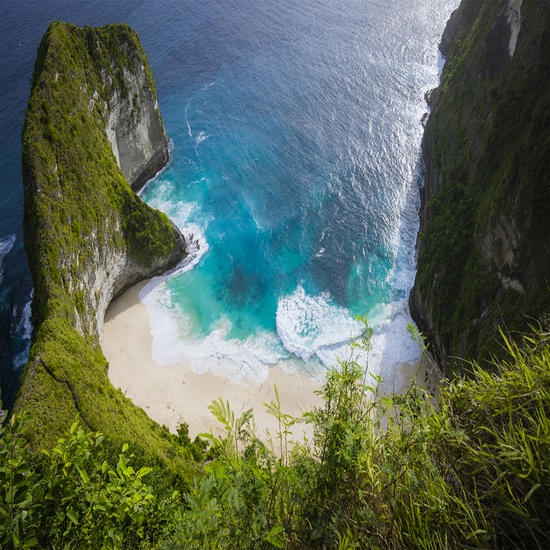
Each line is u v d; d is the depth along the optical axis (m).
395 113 100.50
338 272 76.44
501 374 8.00
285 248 80.00
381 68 110.75
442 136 78.31
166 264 76.38
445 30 111.94
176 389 61.41
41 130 62.41
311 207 85.75
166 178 92.38
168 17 129.75
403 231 81.75
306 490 7.56
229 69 114.12
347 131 97.88
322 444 8.12
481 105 68.12
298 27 123.69
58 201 61.06
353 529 6.93
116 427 45.66
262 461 7.87
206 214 85.69
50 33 69.88
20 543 8.86
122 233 72.38
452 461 7.29
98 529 9.77
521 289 49.28
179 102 107.06
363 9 127.50
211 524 6.77
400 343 65.81
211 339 67.50
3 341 68.81
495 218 54.41
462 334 56.31
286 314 70.56
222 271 76.81
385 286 74.06
